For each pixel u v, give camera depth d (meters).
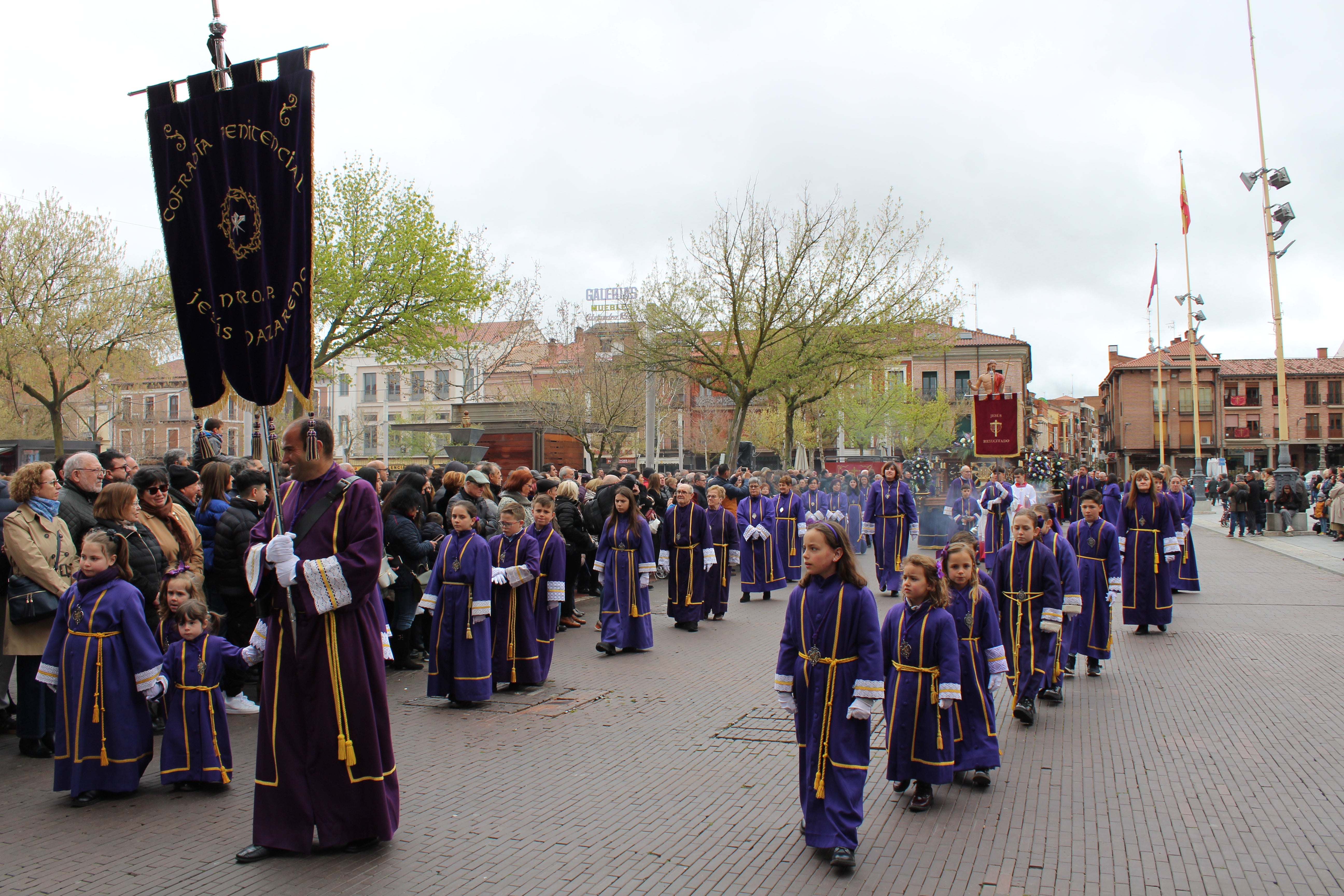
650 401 26.62
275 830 4.63
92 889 4.25
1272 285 25.41
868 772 5.67
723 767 6.18
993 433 19.53
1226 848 4.70
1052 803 5.42
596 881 4.36
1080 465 19.56
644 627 10.41
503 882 4.34
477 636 7.86
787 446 28.08
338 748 4.64
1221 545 23.28
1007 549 7.51
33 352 26.34
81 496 6.96
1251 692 8.06
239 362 4.84
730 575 15.23
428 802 5.50
